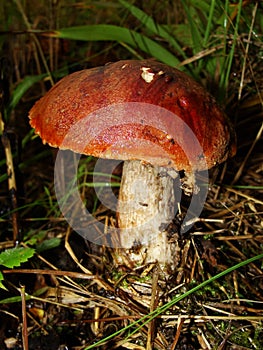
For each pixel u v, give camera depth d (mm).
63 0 371
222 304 169
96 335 170
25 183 267
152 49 255
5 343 168
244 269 186
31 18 364
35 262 194
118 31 249
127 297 173
